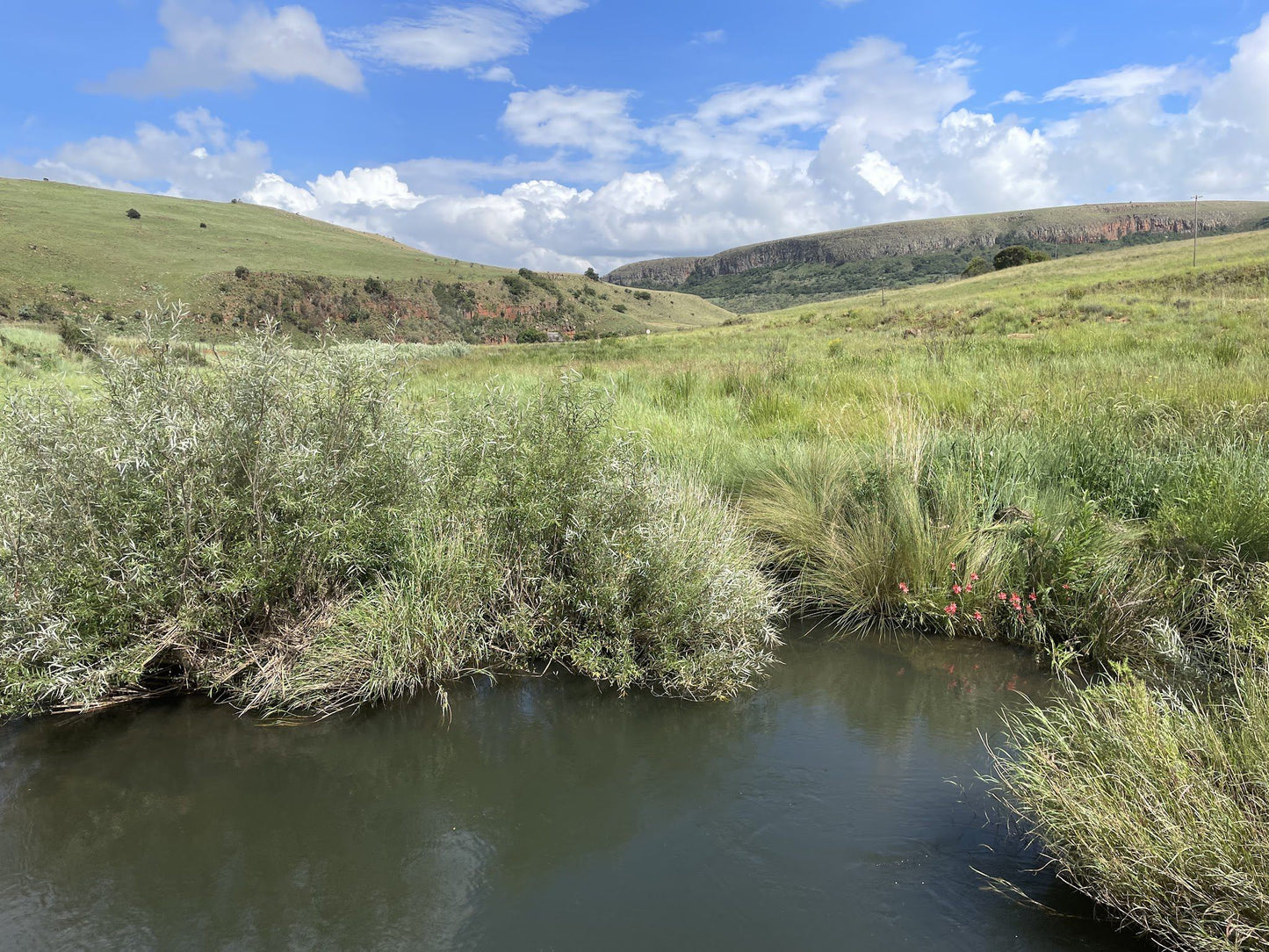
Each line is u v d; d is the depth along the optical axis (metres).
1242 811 2.03
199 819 2.58
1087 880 2.17
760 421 8.27
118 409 3.54
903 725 3.27
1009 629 4.28
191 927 2.08
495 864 2.35
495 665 3.84
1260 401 6.48
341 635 3.60
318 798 2.71
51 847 2.43
